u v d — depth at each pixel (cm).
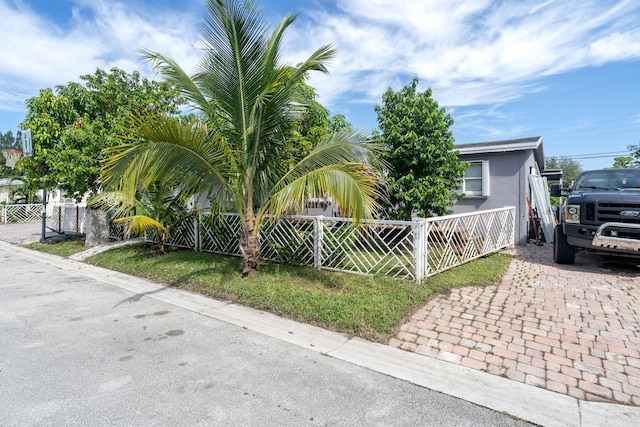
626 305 405
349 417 215
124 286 549
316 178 423
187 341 334
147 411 221
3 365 285
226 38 433
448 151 743
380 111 773
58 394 241
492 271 563
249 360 294
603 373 264
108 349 316
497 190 912
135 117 402
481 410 224
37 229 1408
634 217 511
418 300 418
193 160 448
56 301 469
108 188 417
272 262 633
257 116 482
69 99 924
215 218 728
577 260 668
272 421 211
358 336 340
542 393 241
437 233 567
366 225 528
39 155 902
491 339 324
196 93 479
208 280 528
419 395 241
